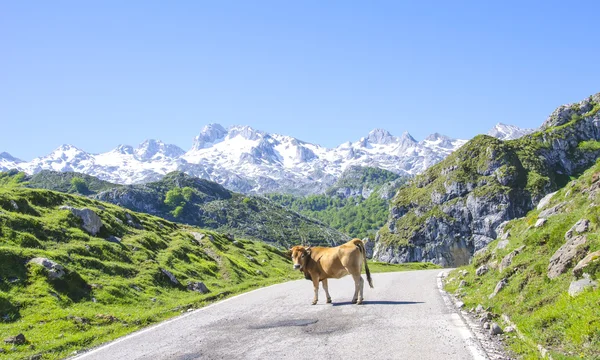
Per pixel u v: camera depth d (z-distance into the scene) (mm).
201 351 10141
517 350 8961
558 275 11930
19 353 11922
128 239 32094
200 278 30828
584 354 7934
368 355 8891
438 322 11984
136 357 10133
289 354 9305
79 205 34250
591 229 12914
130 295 21812
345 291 20547
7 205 26984
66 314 16594
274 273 42250
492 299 14102
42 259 20516
